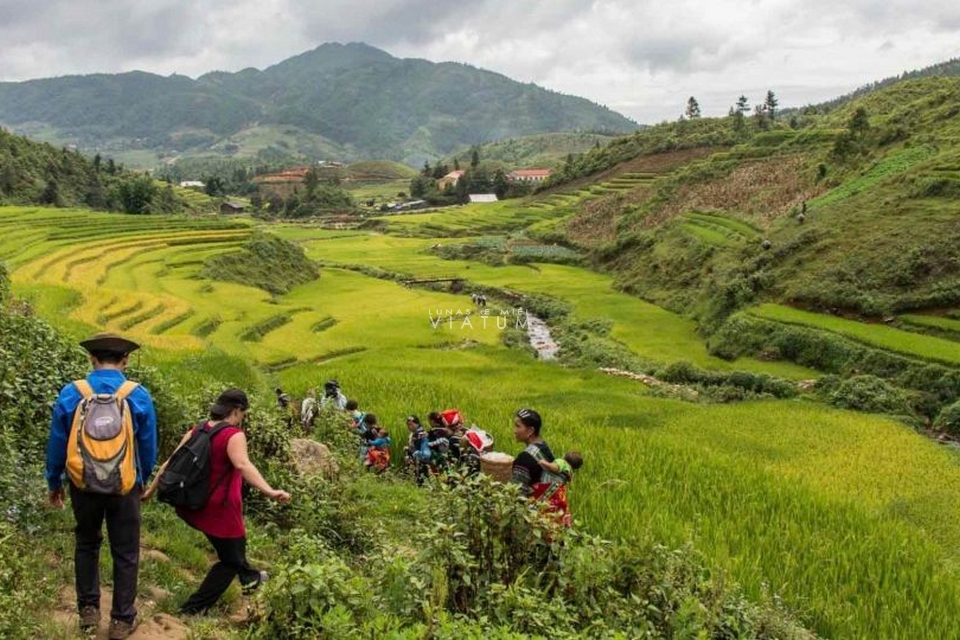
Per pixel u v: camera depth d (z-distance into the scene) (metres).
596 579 7.02
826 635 10.03
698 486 15.63
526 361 42.97
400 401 23.33
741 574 10.77
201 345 32.84
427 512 7.40
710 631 6.98
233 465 6.51
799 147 94.81
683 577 7.58
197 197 177.62
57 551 7.09
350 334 50.81
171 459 6.51
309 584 5.54
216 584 6.61
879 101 124.19
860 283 45.88
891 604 10.91
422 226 131.00
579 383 36.25
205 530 6.52
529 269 88.12
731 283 52.03
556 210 125.00
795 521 14.15
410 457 15.56
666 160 129.25
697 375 39.41
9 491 7.39
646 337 51.62
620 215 100.12
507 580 7.04
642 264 74.94
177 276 64.56
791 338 43.09
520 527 7.11
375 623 5.20
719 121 140.62
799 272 50.59
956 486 20.47
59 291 41.38
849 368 38.94
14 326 11.43
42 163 131.50
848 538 13.38
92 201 132.00
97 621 5.74
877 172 66.81
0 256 56.06
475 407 23.16
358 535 9.65
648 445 19.69
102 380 5.89
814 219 58.53
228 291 62.53
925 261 44.91
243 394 6.73
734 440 25.27
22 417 9.36
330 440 14.67
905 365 36.59
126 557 5.83
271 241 81.00
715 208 81.81
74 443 5.59
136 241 74.25
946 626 10.43
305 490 9.91
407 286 79.88
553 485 8.35
